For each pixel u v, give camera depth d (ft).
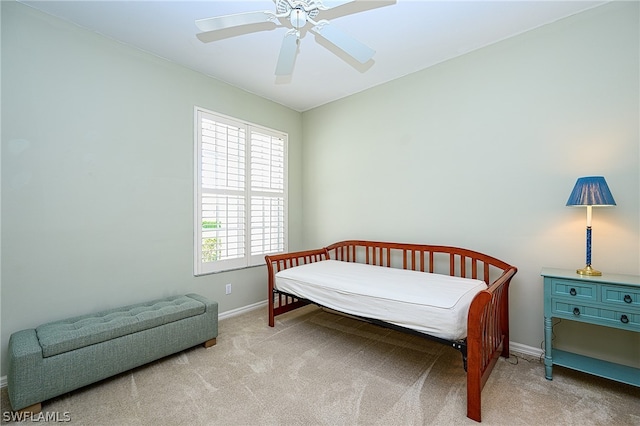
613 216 6.46
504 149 7.91
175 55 8.68
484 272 8.00
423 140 9.48
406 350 7.84
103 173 7.59
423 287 6.94
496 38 7.85
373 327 9.50
